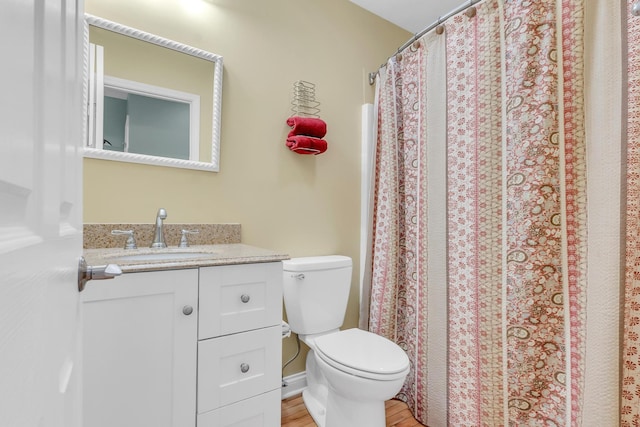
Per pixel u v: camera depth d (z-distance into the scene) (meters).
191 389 0.97
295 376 1.77
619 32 1.00
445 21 1.53
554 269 1.13
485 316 1.31
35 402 0.32
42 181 0.35
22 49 0.29
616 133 1.00
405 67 1.77
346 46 2.01
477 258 1.35
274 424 1.14
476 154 1.37
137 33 1.32
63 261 0.45
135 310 0.88
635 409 0.96
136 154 1.32
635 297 0.96
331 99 1.94
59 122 0.43
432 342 1.52
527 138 1.19
